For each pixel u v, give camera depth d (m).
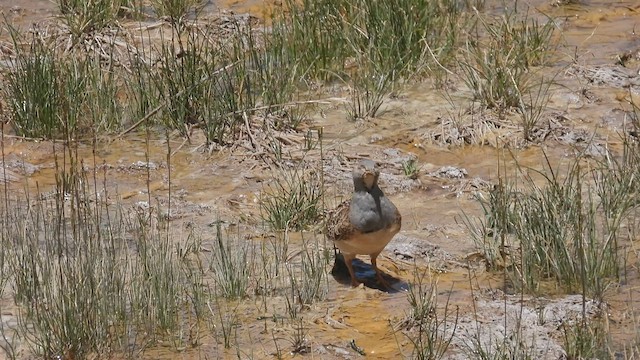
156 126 21.12
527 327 13.98
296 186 18.41
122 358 13.44
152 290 14.34
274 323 14.16
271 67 22.50
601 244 16.02
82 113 21.12
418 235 16.91
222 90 21.33
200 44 24.23
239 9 26.69
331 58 23.31
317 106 21.91
